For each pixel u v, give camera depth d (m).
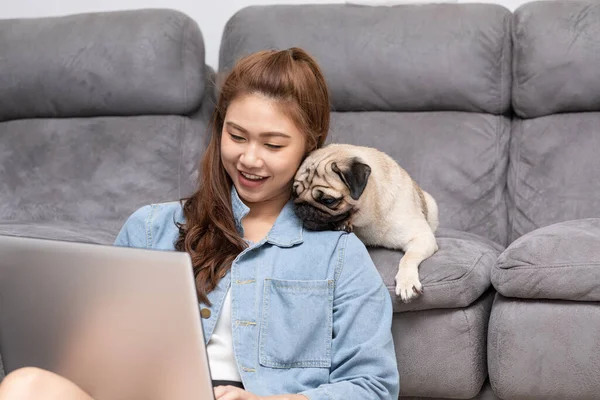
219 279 1.72
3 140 3.51
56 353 1.45
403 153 3.22
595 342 2.13
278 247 1.76
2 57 3.51
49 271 1.39
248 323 1.68
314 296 1.72
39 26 3.55
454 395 2.26
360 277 1.76
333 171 2.11
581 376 2.15
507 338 2.18
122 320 1.34
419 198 2.60
